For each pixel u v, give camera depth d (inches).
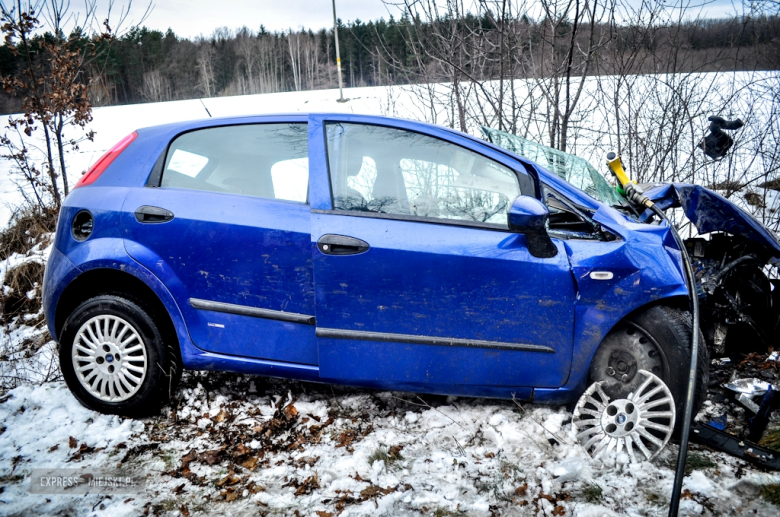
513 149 139.1
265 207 120.0
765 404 118.7
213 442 120.0
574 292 112.7
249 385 141.5
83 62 297.0
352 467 110.2
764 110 222.1
